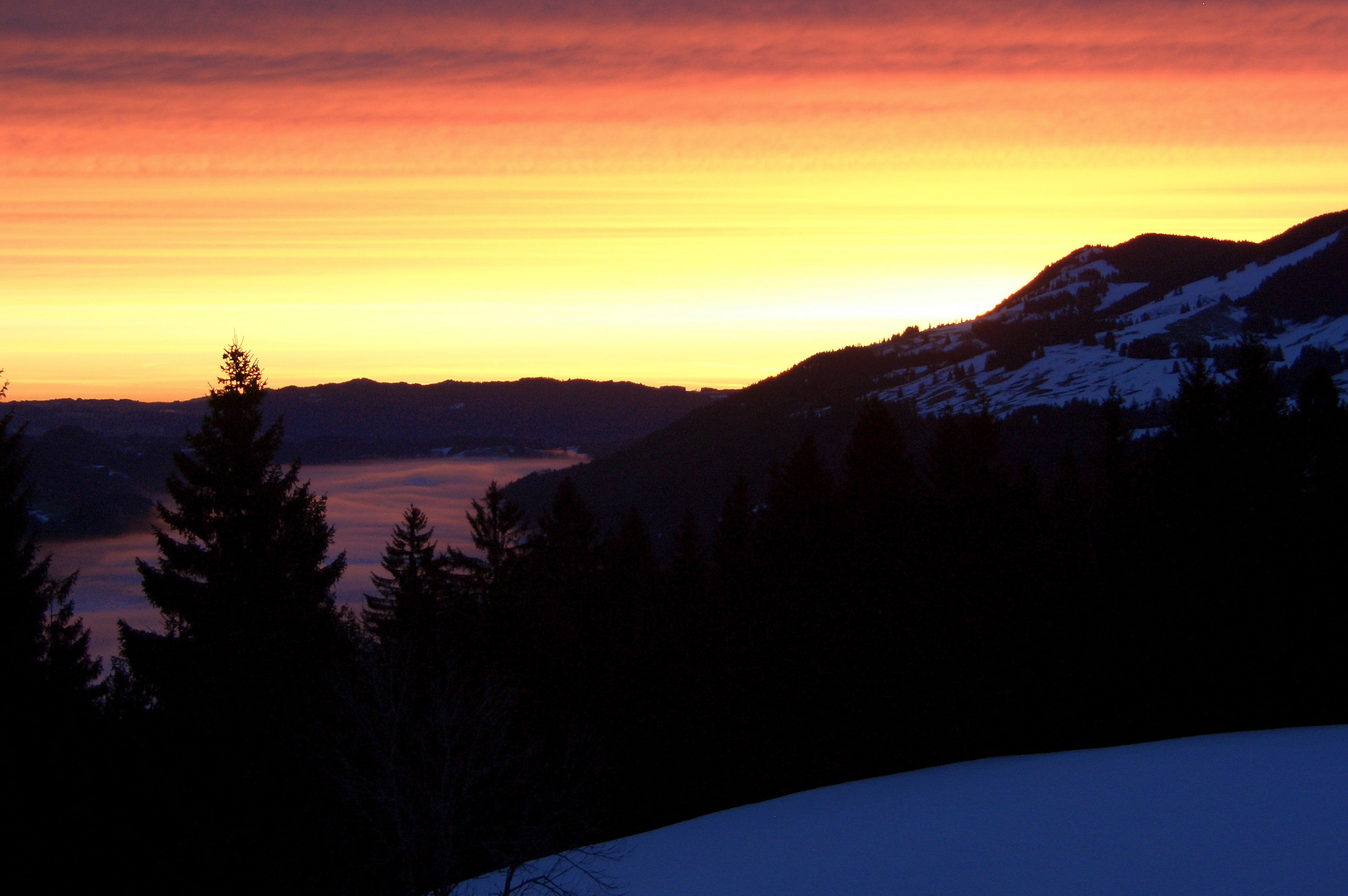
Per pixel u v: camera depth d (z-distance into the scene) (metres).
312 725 16.31
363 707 14.91
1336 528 25.91
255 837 15.47
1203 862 10.85
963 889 11.67
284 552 21.47
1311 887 9.63
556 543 46.53
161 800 15.93
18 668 18.34
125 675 18.38
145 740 16.75
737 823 18.75
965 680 29.98
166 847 15.20
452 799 13.93
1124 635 28.11
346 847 15.30
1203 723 26.62
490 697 16.14
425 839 13.84
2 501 19.77
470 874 15.50
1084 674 28.75
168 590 20.67
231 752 16.78
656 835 18.81
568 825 15.70
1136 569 28.25
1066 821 13.62
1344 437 27.73
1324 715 25.38
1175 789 14.27
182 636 19.56
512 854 13.89
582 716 27.80
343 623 20.77
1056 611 29.69
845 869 13.49
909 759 30.00
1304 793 12.84
